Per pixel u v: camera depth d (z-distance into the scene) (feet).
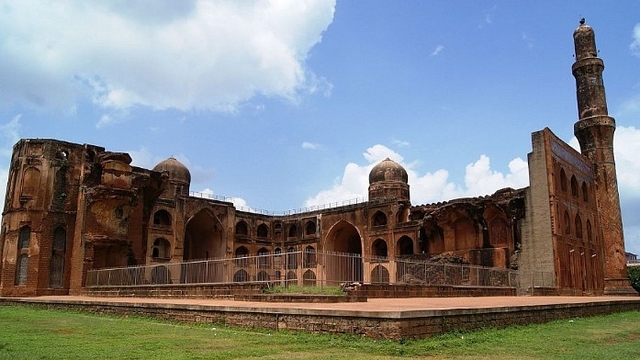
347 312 26.99
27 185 88.63
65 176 91.30
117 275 76.38
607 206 125.59
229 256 144.87
